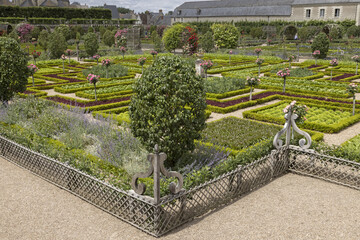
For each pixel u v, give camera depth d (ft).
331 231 20.03
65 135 34.55
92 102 57.06
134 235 19.75
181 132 26.30
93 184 23.06
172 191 19.70
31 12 254.06
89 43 126.72
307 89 69.72
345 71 96.37
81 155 27.78
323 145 29.35
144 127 26.71
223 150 31.73
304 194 25.18
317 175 28.81
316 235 19.61
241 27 254.27
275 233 19.80
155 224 19.38
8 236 19.44
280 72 64.18
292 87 70.44
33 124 37.32
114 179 23.20
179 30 153.07
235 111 53.42
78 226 20.61
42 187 26.21
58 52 130.93
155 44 160.35
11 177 28.07
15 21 229.86
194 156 29.12
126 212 21.43
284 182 27.71
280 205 23.36
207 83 68.95
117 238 19.39
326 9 227.81
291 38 227.20
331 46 160.86
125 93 65.21
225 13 286.46
